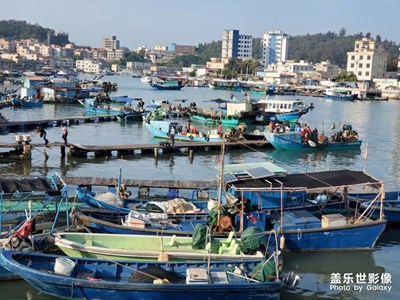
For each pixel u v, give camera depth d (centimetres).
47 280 1950
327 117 9569
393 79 18462
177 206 2852
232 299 1956
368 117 9794
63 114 8475
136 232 2489
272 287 1959
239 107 8069
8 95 9975
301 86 17975
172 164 4738
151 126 6247
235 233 2455
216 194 3516
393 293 2241
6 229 2480
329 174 2878
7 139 5641
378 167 4991
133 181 3581
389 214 3000
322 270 2444
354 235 2606
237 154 5366
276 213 2758
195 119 8150
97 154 4934
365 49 19825
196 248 2300
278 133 5716
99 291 1948
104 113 8369
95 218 2647
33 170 4241
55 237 2300
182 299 1941
